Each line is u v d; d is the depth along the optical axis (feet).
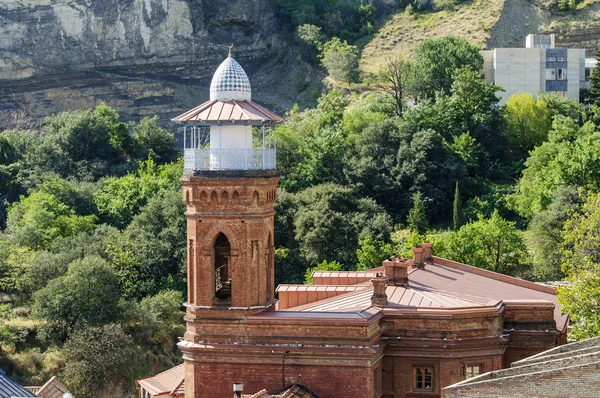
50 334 481.46
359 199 602.44
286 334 271.08
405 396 280.92
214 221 273.75
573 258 366.22
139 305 508.53
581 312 332.60
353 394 267.18
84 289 484.74
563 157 599.98
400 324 281.33
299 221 553.64
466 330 280.31
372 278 297.12
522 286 353.10
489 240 504.02
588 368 221.66
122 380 461.78
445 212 649.61
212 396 274.16
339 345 268.21
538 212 572.10
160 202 588.91
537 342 297.12
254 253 274.36
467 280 339.16
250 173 272.31
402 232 613.11
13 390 273.54
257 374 271.90
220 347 272.31
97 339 465.88
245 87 281.13
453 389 230.68
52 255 534.37
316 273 334.24
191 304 277.44
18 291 536.83
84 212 643.86
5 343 476.95
